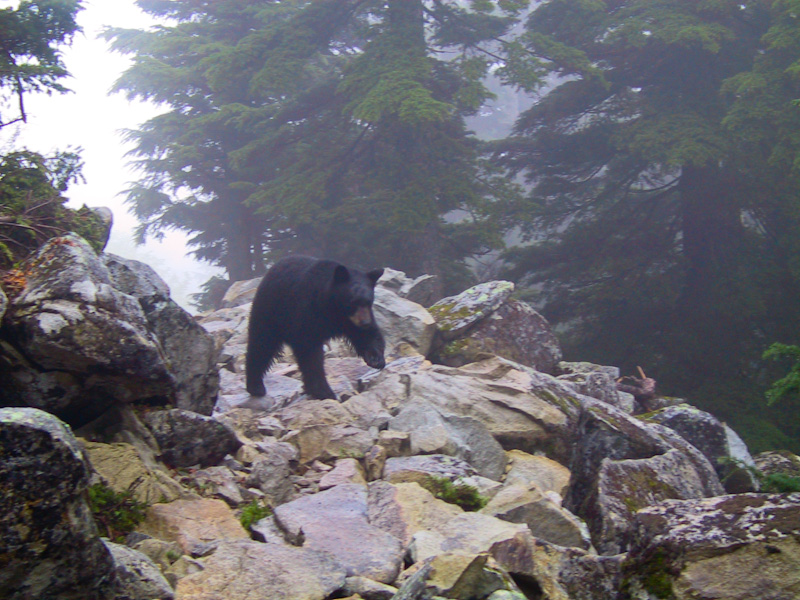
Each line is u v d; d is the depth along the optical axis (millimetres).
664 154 20516
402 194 20281
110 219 6695
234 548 3941
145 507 4285
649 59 23812
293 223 22859
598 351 23109
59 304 4379
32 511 2881
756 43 23188
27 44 7078
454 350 10078
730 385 20203
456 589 3498
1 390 4504
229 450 5477
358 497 5016
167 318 6016
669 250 24953
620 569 4211
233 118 24359
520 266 25344
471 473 5855
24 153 6238
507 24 22234
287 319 7621
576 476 7238
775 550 3510
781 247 22000
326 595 3715
